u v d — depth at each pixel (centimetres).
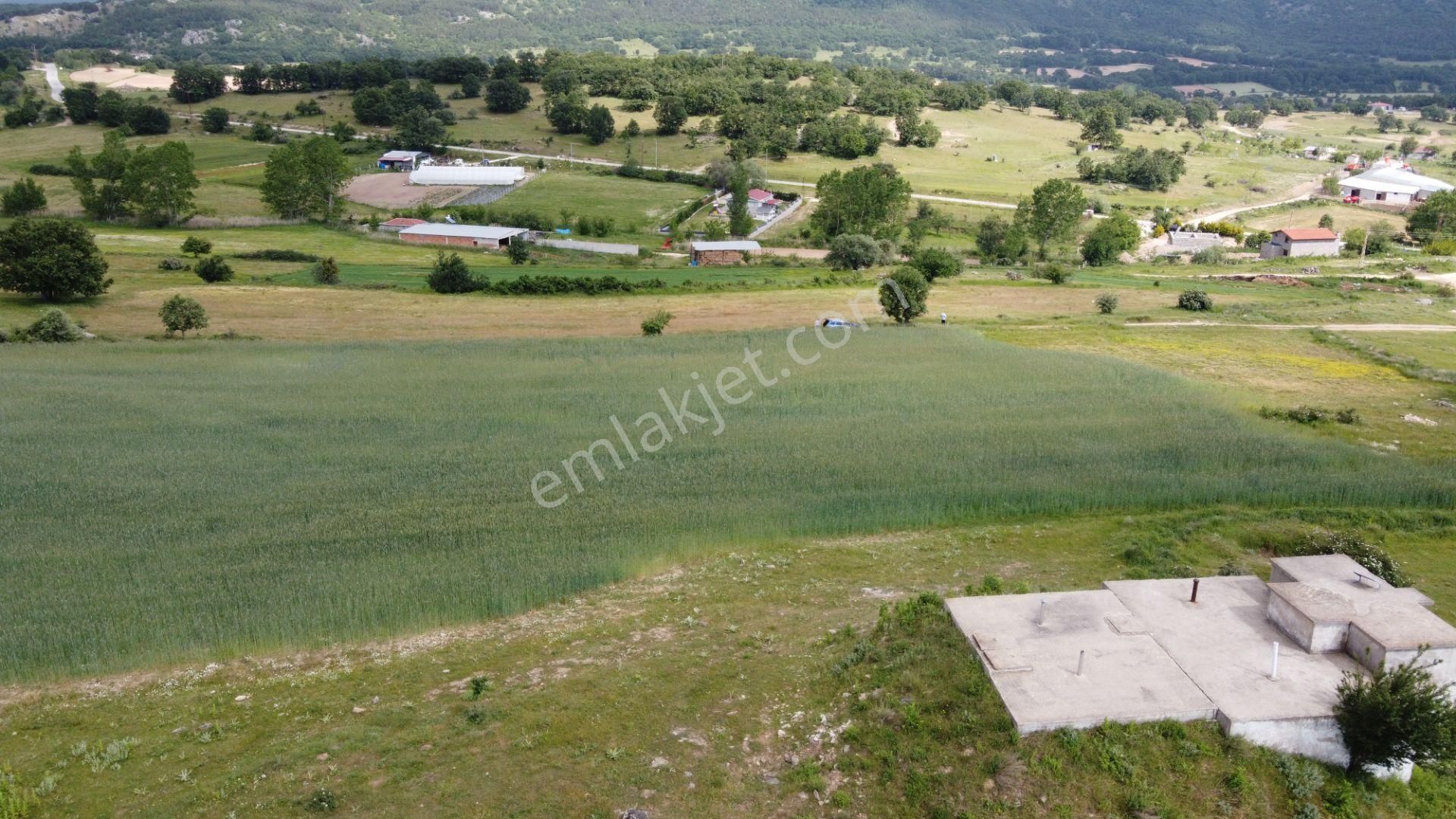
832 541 3262
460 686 2288
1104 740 1873
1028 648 2133
